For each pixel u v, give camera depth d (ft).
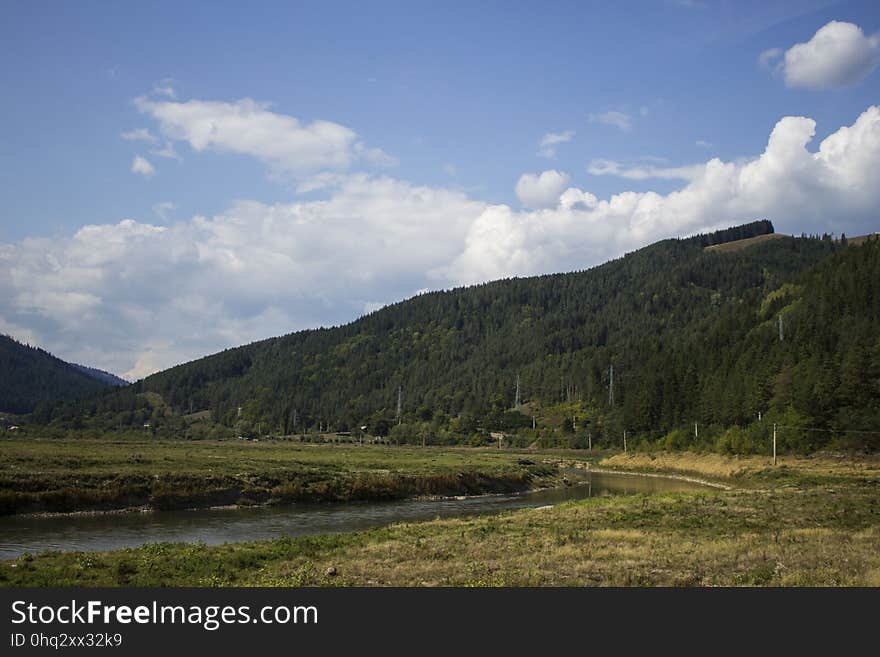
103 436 638.12
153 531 146.82
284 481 220.64
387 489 236.84
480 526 131.85
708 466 369.91
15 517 157.99
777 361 428.15
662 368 570.87
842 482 233.55
